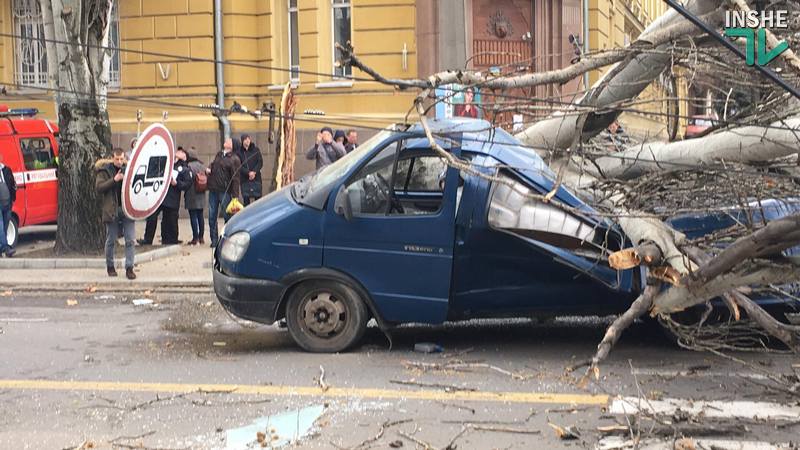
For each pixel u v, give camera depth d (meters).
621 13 24.36
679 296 5.46
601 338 8.91
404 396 6.99
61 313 10.88
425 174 8.41
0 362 8.30
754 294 7.18
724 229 6.88
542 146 7.96
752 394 6.91
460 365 7.91
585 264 7.71
